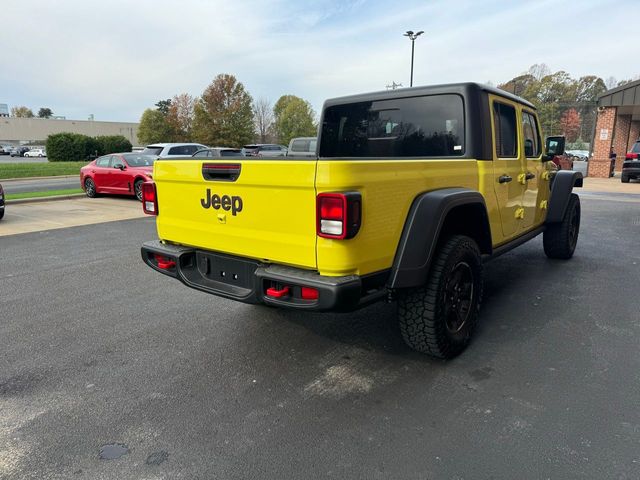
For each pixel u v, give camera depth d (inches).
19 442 97.4
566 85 3021.7
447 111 150.1
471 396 112.9
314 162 98.5
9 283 211.2
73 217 402.3
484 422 102.0
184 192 130.9
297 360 134.3
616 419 102.0
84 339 150.2
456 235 133.6
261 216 111.8
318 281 101.3
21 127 3494.1
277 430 100.7
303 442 96.3
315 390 117.3
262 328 157.9
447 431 99.0
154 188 141.6
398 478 85.2
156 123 2367.1
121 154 538.9
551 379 120.2
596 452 91.0
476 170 143.0
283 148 940.6
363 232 102.4
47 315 171.6
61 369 130.0
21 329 158.6
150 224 366.6
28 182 834.2
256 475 86.7
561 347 139.2
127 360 135.3
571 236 245.6
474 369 126.7
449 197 119.6
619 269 225.9
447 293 127.7
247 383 121.4
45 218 396.5
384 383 120.2
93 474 87.5
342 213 96.1
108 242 299.0
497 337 147.0
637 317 162.2
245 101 2100.1
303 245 104.8
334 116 182.4
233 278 123.7
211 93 2059.5
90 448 95.2
